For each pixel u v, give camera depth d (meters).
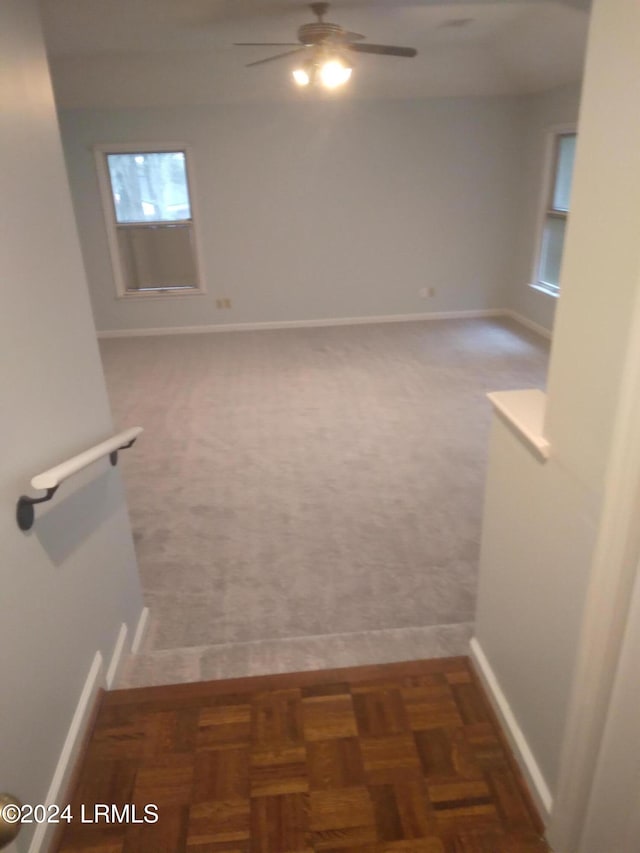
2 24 1.37
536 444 1.34
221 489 3.61
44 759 1.39
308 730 1.67
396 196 6.66
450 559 2.95
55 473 1.31
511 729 1.59
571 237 1.18
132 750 1.62
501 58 5.51
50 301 1.58
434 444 4.10
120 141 6.18
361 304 7.11
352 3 3.74
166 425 4.50
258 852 1.36
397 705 1.75
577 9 4.02
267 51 4.89
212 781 1.52
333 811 1.45
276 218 6.62
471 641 1.97
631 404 0.96
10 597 1.27
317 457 3.96
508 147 6.57
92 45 4.44
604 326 1.08
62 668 1.54
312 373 5.53
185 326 6.99
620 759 1.12
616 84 1.00
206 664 2.13
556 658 1.34
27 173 1.47
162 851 1.37
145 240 6.68
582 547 1.20
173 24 4.00
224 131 6.22
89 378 1.84
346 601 2.69
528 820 1.42
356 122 6.32
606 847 1.20
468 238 6.92
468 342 6.34
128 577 2.27
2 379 1.28
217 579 2.84
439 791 1.49
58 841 1.39
